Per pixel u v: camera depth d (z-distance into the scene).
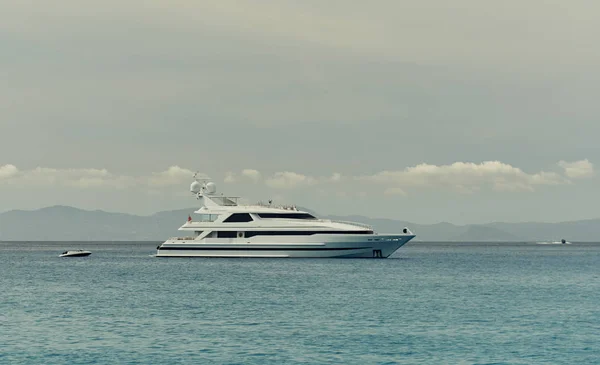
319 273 128.12
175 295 93.06
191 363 52.66
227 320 71.25
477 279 129.62
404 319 72.75
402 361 53.69
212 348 57.53
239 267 141.25
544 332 65.75
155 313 76.00
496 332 65.56
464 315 76.25
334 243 147.50
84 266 166.38
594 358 55.34
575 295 99.00
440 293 98.75
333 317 73.62
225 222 149.62
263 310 78.56
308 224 147.88
